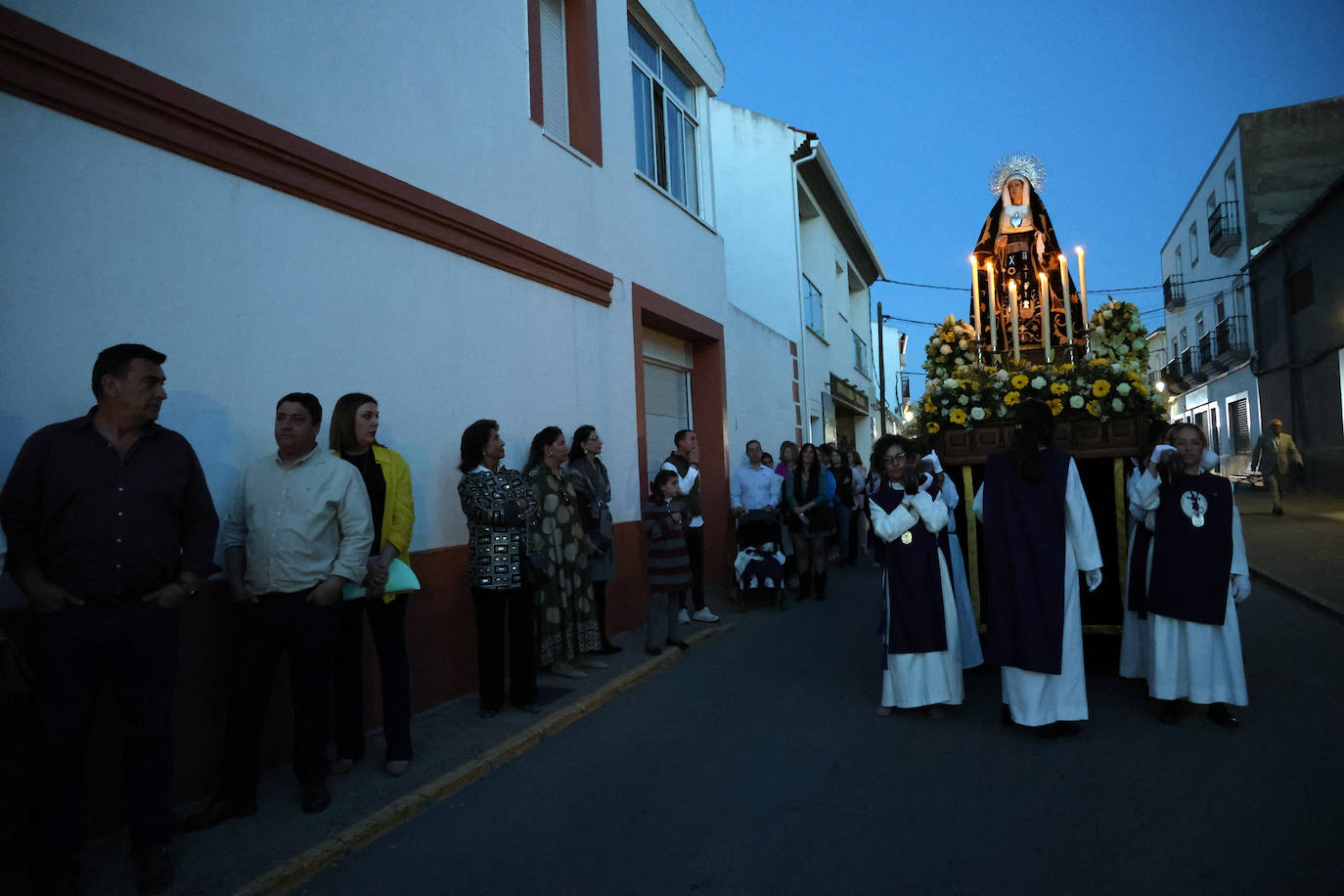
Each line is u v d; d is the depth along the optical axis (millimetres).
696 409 10961
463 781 4359
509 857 3520
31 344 3516
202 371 4207
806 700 5727
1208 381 30781
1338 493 19250
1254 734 4637
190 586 3395
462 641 5945
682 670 6738
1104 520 6066
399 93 5617
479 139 6398
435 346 5820
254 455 4445
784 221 15445
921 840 3508
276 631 3889
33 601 3098
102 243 3793
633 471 8453
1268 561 10266
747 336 12297
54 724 3078
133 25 3969
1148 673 5094
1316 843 3301
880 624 5375
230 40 4449
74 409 3648
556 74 7957
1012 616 4816
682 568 7184
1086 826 3576
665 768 4520
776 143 15523
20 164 3510
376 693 5207
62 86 3635
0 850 3244
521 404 6730
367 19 5375
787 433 14180
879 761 4500
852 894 3082
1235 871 3119
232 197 4418
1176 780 4047
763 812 3879
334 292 5016
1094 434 5949
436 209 5812
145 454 3354
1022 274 8766
